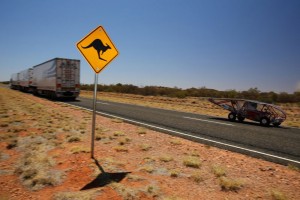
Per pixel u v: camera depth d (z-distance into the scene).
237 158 6.64
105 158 6.15
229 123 14.81
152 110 20.88
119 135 9.09
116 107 21.89
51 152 6.82
